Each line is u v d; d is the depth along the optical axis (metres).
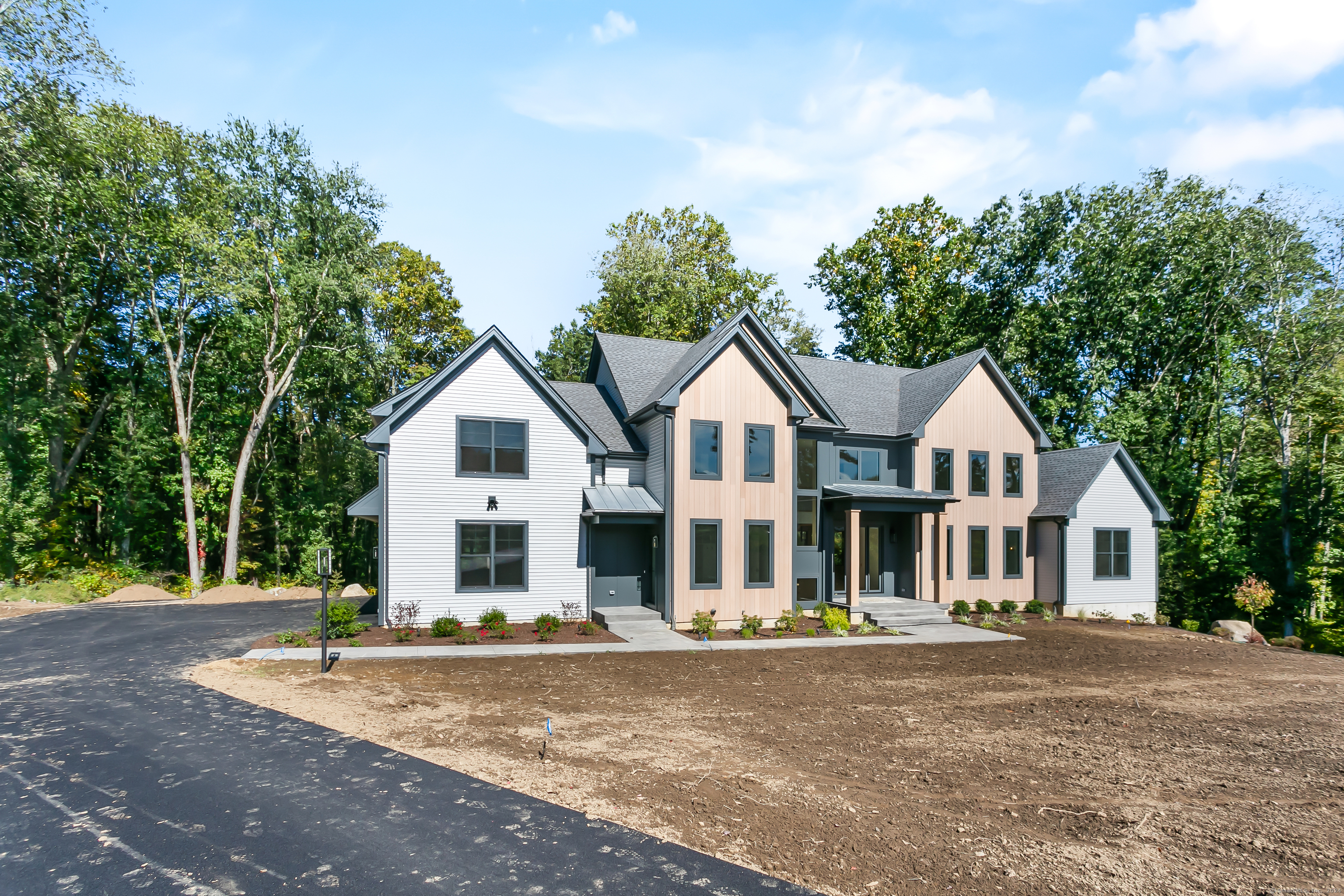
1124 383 36.94
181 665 14.19
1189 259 32.12
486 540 19.25
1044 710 11.82
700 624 18.73
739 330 20.97
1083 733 10.42
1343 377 28.48
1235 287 31.09
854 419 24.77
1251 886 5.85
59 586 25.25
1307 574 28.94
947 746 9.62
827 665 15.43
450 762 8.59
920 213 42.06
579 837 6.58
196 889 5.63
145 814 7.05
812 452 22.66
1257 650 19.52
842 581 24.08
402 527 18.38
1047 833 6.83
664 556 19.94
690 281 41.75
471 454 19.17
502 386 19.59
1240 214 30.44
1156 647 19.23
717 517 20.47
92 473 31.64
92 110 27.36
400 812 7.11
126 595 25.80
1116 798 7.81
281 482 36.59
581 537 20.25
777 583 21.12
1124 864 6.19
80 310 29.66
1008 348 35.56
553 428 20.11
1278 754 9.55
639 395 23.05
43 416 26.67
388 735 9.62
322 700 11.48
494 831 6.70
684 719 10.73
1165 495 33.25
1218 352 32.16
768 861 6.14
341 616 17.12
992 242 37.44
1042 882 5.84
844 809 7.32
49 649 15.79
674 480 20.02
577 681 13.26
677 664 15.11
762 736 9.91
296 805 7.27
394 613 18.23
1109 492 26.16
